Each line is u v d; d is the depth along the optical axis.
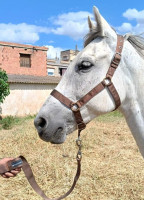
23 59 21.55
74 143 6.52
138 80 2.04
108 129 8.62
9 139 7.39
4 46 20.17
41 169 4.75
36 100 17.14
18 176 4.54
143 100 2.04
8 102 15.77
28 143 6.74
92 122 10.34
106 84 1.96
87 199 3.72
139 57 2.08
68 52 37.44
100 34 2.00
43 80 18.20
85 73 1.97
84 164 5.05
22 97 16.44
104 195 3.82
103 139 7.08
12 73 20.66
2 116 15.29
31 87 16.89
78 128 2.08
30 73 21.75
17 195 3.87
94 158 5.48
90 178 4.38
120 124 9.78
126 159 5.39
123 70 2.03
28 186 4.14
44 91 17.56
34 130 8.22
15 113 16.06
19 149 6.25
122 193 3.85
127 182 4.21
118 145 6.58
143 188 3.99
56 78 20.58
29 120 12.00
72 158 5.39
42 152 5.88
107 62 1.98
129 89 2.05
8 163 2.11
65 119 2.01
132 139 7.20
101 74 1.97
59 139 2.01
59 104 2.01
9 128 10.24
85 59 1.95
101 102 1.98
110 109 2.03
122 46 2.02
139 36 2.12
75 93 2.00
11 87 15.92
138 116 2.06
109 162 5.18
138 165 4.99
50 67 30.98
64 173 4.57
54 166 4.77
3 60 20.19
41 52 22.30
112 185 4.11
